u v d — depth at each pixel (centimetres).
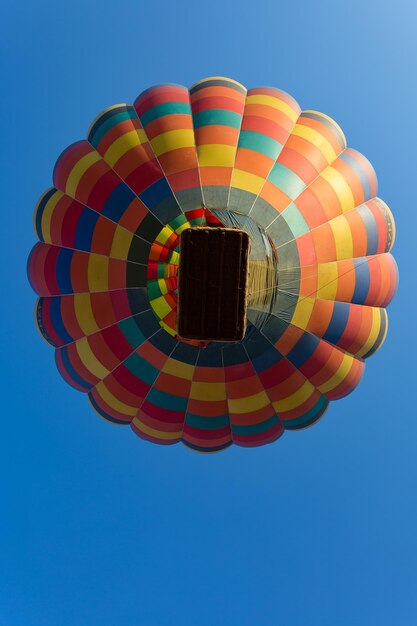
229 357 942
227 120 971
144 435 1077
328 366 1006
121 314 938
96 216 958
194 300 770
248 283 828
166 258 909
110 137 985
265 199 911
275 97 1027
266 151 953
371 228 1024
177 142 942
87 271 955
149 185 921
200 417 1002
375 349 1073
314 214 945
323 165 1002
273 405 1002
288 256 907
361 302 1023
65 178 1016
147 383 987
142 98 1019
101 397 1055
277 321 930
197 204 898
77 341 1029
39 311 1079
